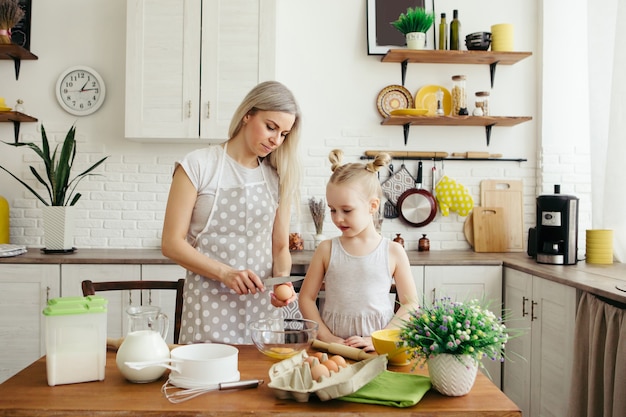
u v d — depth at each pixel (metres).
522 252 3.89
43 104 3.85
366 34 3.94
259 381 1.33
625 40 3.09
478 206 3.96
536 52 4.00
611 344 2.21
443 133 3.98
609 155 3.21
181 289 2.16
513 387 3.31
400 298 1.92
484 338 1.26
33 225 3.86
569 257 3.18
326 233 3.93
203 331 1.90
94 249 3.81
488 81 3.99
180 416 1.14
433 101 3.94
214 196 1.92
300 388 1.22
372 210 1.90
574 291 2.59
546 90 3.92
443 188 3.89
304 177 3.92
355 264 1.89
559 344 2.74
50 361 1.30
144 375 1.32
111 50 3.87
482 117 3.71
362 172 1.85
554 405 2.79
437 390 1.30
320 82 3.93
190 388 1.29
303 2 3.93
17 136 3.82
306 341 1.52
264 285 1.82
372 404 1.21
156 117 3.54
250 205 1.94
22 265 3.29
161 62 3.53
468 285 3.41
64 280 3.29
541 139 3.94
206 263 1.79
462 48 3.96
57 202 3.57
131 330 1.39
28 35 3.81
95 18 3.86
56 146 3.83
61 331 1.32
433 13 3.92
